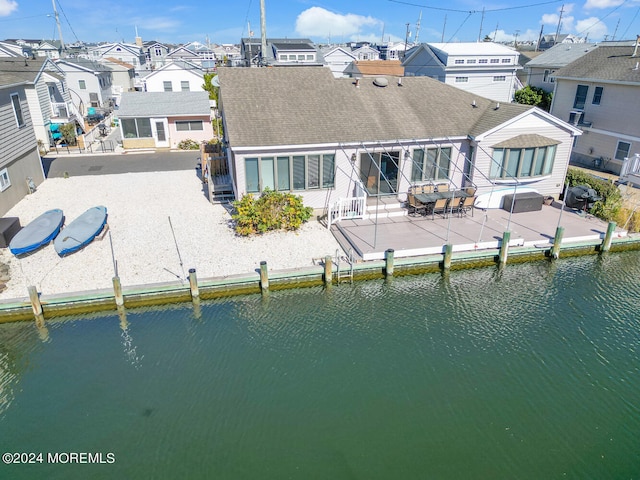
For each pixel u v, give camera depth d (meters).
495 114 20.67
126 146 33.81
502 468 8.98
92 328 13.51
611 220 19.23
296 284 15.43
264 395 10.82
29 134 23.78
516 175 20.56
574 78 29.31
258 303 14.74
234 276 14.95
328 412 10.31
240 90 20.02
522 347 12.54
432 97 22.38
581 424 10.04
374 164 19.78
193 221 19.52
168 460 9.17
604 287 15.73
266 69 21.44
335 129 19.06
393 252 15.58
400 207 20.23
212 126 35.28
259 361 12.00
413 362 11.93
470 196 19.22
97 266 15.66
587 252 17.78
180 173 27.44
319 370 11.64
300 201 18.30
